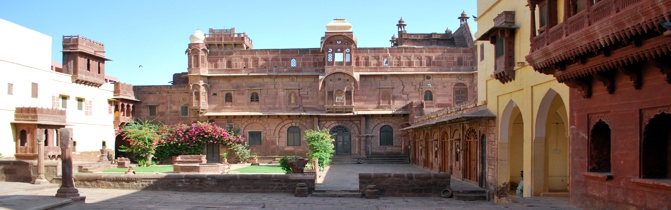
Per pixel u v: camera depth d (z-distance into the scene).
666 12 7.96
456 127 25.86
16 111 31.36
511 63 17.73
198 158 33.53
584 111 12.48
